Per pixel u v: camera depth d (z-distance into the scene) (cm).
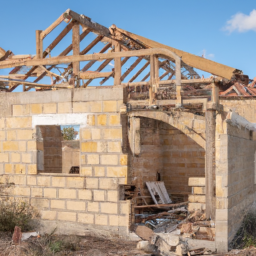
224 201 838
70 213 933
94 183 915
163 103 923
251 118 1562
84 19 1102
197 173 1453
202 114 1238
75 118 940
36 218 955
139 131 1344
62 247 775
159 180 1470
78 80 1080
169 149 1496
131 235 874
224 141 849
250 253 785
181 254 791
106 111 913
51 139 1225
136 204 1296
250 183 1207
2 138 1010
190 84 1054
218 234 829
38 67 1284
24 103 990
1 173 1008
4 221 886
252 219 1093
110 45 1278
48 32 1131
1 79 1174
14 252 718
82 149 931
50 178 956
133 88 991
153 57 1010
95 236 905
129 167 916
